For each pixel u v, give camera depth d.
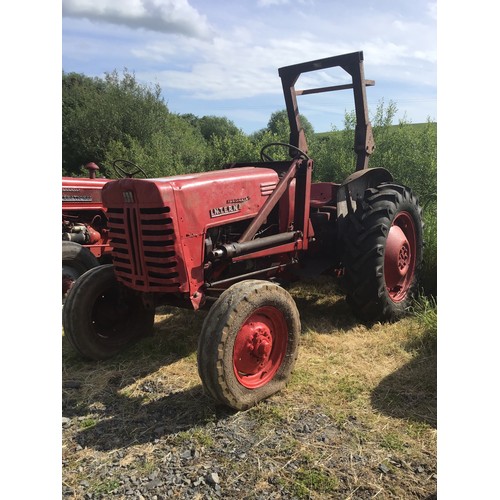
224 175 3.44
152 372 3.37
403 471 2.18
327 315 4.45
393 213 4.11
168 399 2.96
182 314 4.62
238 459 2.30
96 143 16.45
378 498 2.01
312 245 4.46
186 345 3.81
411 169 7.52
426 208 6.97
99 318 3.71
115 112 16.48
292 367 3.05
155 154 12.38
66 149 17.17
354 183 4.30
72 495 2.08
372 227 3.97
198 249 3.15
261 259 3.87
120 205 3.15
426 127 8.03
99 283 3.58
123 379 3.28
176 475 2.20
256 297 2.76
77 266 4.96
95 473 2.23
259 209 3.65
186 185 3.08
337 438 2.45
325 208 4.57
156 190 2.91
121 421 2.71
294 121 4.52
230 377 2.66
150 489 2.11
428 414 2.67
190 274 3.10
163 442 2.47
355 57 4.16
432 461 2.25
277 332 3.01
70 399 2.99
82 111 17.41
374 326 4.11
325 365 3.35
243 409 2.76
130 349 3.80
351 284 4.07
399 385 3.03
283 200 3.92
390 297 4.20
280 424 2.60
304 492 2.05
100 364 3.55
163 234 2.99
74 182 5.50
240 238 3.36
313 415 2.69
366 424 2.57
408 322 4.22
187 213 3.07
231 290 2.77
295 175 3.92
